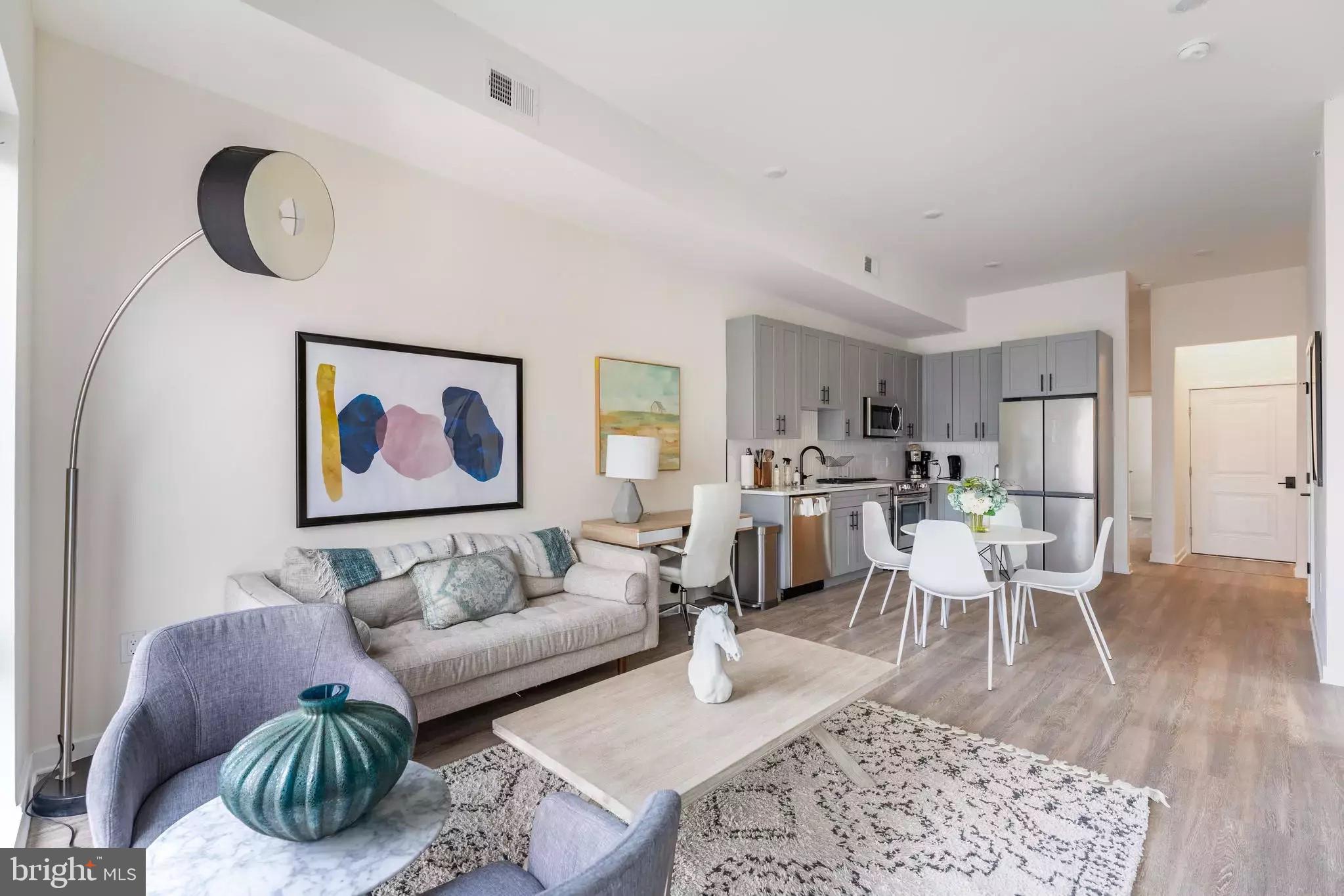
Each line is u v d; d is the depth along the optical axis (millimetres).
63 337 2139
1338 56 2625
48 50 2104
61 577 2129
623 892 653
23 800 1887
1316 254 3664
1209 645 3648
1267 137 3303
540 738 1684
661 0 2311
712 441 4855
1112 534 5785
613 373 4066
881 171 3723
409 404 3053
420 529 3117
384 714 1087
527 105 2666
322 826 970
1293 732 2506
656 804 777
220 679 1614
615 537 3637
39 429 2086
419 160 2930
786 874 1664
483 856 1758
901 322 6289
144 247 2309
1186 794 2068
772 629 3992
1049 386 5781
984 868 1689
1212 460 6801
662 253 4230
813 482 5719
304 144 2709
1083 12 2375
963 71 2748
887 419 6344
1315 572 3621
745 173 3777
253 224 2117
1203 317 6129
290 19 1996
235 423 2527
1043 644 3676
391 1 2227
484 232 3375
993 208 4281
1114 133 3271
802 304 5582
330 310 2799
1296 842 1815
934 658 3428
